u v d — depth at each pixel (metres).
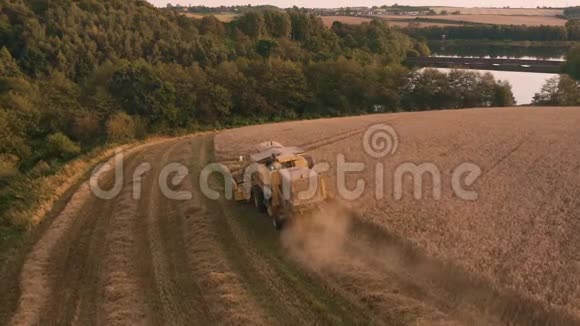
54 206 22.88
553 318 10.20
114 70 55.09
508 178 20.55
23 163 37.22
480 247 13.45
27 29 74.69
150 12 98.88
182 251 16.44
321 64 66.81
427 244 13.77
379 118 47.62
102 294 13.77
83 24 80.94
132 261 15.80
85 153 37.62
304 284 13.23
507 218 15.60
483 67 85.62
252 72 62.19
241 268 14.54
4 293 14.48
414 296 11.95
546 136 30.16
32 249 17.45
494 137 30.77
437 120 42.00
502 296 11.12
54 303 13.50
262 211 18.88
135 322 12.11
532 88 79.94
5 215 21.23
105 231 18.83
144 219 19.95
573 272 11.77
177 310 12.59
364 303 11.88
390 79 65.81
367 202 18.17
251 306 12.29
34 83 58.22
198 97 55.62
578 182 19.36
